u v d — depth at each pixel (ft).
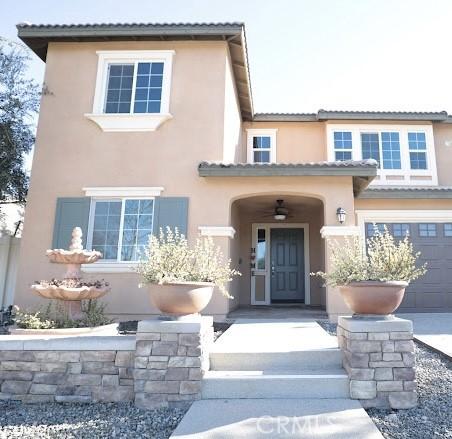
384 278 16.49
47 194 32.78
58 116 34.09
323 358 17.84
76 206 32.37
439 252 38.73
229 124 36.37
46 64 35.09
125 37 34.65
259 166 30.81
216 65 34.68
